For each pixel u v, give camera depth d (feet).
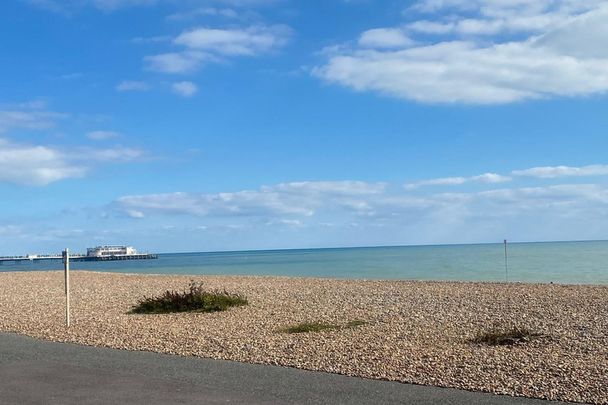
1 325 45.78
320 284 88.02
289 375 26.61
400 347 33.35
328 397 22.54
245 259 348.79
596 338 36.42
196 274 143.64
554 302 57.47
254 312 52.90
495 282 89.35
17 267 306.35
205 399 22.29
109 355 31.94
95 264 349.41
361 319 47.19
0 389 24.23
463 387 24.06
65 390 23.93
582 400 22.00
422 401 21.95
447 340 36.17
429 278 113.91
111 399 22.44
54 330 42.29
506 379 24.98
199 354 32.01
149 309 55.77
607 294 64.64
